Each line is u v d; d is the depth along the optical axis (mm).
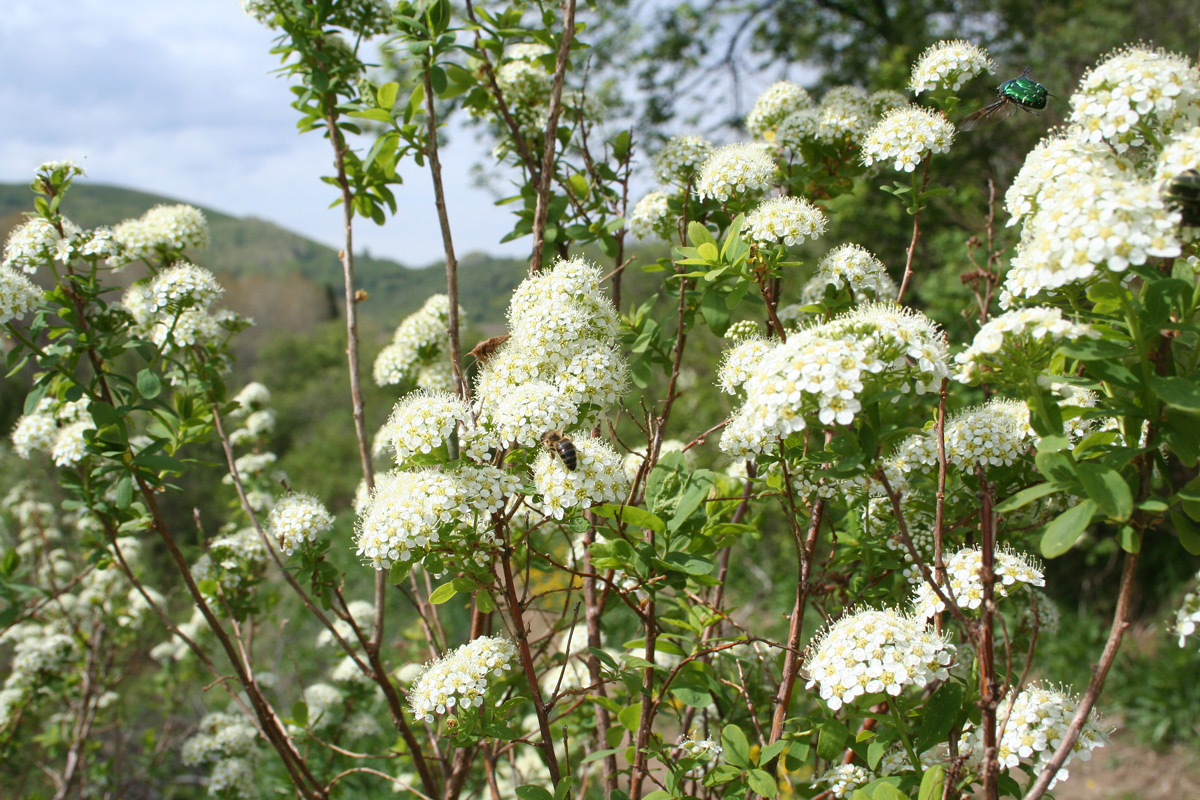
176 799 6621
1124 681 8961
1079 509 1807
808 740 2529
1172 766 7840
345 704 5113
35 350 3070
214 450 11508
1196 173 1854
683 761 2602
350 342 3752
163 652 5781
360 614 5105
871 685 2203
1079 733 2062
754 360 2705
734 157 3250
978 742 2383
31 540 6625
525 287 2830
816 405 2119
